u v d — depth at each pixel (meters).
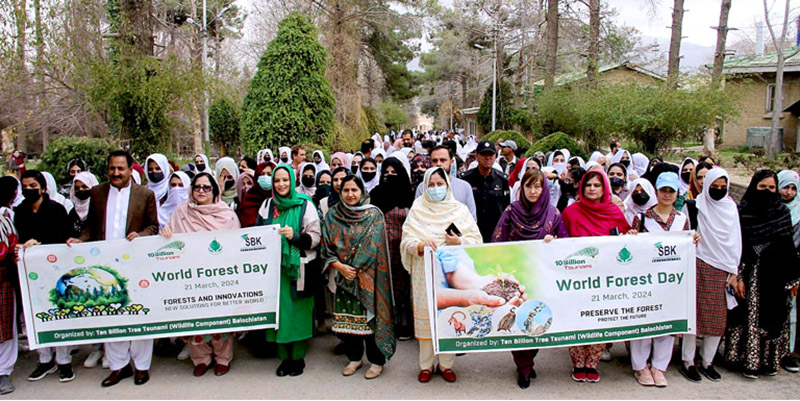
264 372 4.80
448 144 8.71
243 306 4.59
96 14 11.84
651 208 4.60
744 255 4.46
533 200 4.41
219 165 6.65
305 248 4.55
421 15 26.77
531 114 24.92
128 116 10.92
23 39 10.59
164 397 4.32
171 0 29.31
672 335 4.39
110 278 4.51
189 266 4.55
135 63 10.70
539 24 29.59
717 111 14.56
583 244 4.27
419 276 4.42
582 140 20.62
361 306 4.52
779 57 17.36
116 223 4.68
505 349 4.27
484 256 4.25
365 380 4.59
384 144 15.38
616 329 4.32
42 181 4.87
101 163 10.49
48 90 12.17
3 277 4.40
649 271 4.33
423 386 4.46
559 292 4.28
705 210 4.41
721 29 18.73
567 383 4.48
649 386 4.40
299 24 16.22
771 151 17.28
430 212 4.47
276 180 4.66
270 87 15.80
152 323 4.55
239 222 5.09
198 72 11.41
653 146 15.71
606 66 27.31
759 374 4.58
